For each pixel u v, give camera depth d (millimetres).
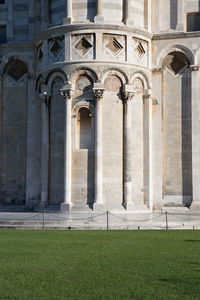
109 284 16406
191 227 32688
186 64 44344
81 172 40656
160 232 30234
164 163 44312
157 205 43625
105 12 41438
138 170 42156
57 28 41375
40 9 46688
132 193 41344
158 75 44062
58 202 41406
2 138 47844
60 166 41594
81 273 18062
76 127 41219
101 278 17266
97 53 40656
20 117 47719
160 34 44062
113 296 14953
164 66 44688
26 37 47438
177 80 44469
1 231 31016
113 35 41062
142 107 42938
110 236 28156
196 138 43594
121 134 40969
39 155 46031
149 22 43906
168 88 44562
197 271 18312
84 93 41031
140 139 42531
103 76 40656
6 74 47938
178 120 44281
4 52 47312
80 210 39875
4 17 48000
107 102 40906
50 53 42344
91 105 40844
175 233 29672
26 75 47531
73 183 40719
